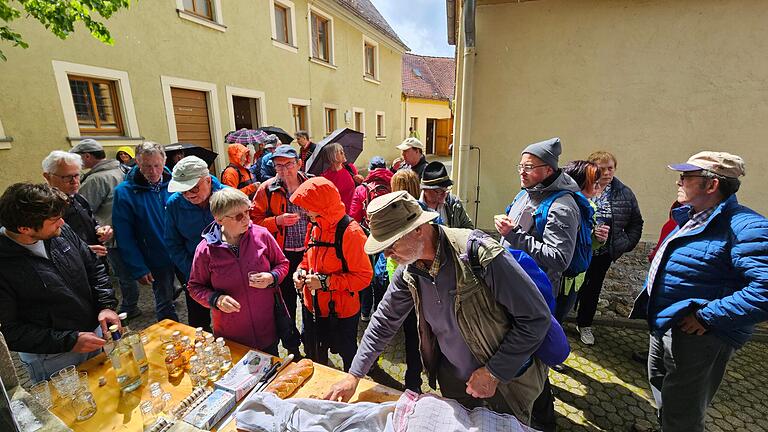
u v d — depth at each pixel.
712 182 1.48
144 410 1.24
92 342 1.51
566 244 1.71
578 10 3.35
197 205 2.29
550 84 3.56
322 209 1.90
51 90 4.43
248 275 1.79
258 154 6.09
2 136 4.04
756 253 1.32
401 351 2.86
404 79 19.05
